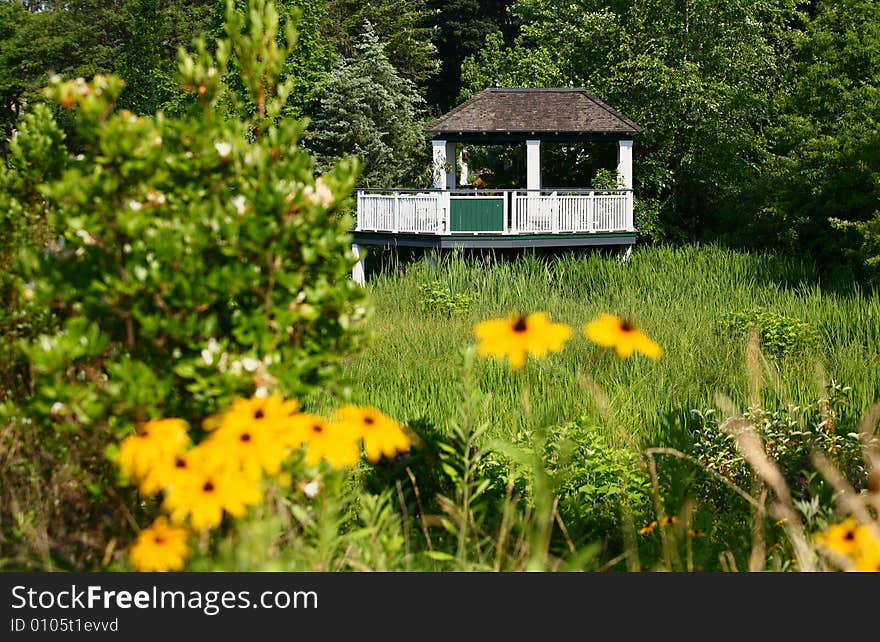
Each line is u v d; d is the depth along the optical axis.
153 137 4.38
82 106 4.34
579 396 9.77
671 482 5.50
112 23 46.47
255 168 4.47
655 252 22.77
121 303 4.14
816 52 23.61
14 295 5.09
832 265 21.19
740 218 26.38
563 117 26.09
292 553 3.63
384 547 3.86
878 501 4.25
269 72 5.04
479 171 34.28
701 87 27.48
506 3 58.12
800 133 22.73
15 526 4.38
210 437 3.48
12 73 46.38
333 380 4.43
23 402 4.89
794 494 6.21
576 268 21.56
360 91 36.50
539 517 3.78
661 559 4.68
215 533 4.08
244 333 4.20
